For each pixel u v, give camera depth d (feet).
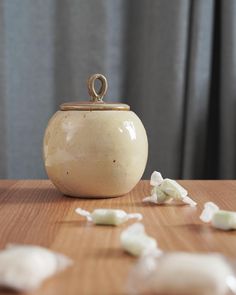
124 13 3.34
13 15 3.33
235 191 1.97
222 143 3.24
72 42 3.30
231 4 3.16
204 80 3.22
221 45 3.24
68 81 3.37
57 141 1.74
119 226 1.40
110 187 1.76
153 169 3.33
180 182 2.21
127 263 1.06
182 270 0.88
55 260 1.00
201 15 3.16
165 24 3.24
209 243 1.22
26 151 3.43
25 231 1.34
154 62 3.30
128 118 1.77
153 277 0.89
